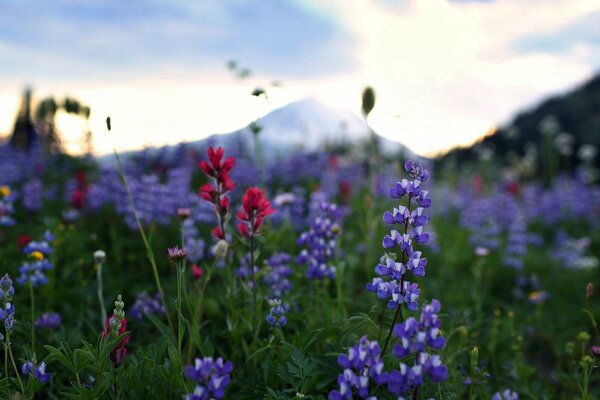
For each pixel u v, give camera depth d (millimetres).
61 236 788
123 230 954
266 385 429
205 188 469
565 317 892
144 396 400
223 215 472
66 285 701
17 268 706
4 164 1438
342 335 450
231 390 445
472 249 1211
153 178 908
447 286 926
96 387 386
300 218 879
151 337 570
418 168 396
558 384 649
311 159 1695
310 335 458
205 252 798
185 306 600
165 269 803
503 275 1090
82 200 1001
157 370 410
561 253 1245
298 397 382
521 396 575
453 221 1715
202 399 316
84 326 599
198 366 317
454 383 441
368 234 803
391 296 428
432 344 323
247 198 465
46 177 1504
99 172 1478
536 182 2715
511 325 672
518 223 1146
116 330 388
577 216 1884
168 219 929
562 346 770
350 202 1229
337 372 412
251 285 531
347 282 699
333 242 569
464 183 2305
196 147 1573
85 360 393
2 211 759
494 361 624
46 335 537
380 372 328
